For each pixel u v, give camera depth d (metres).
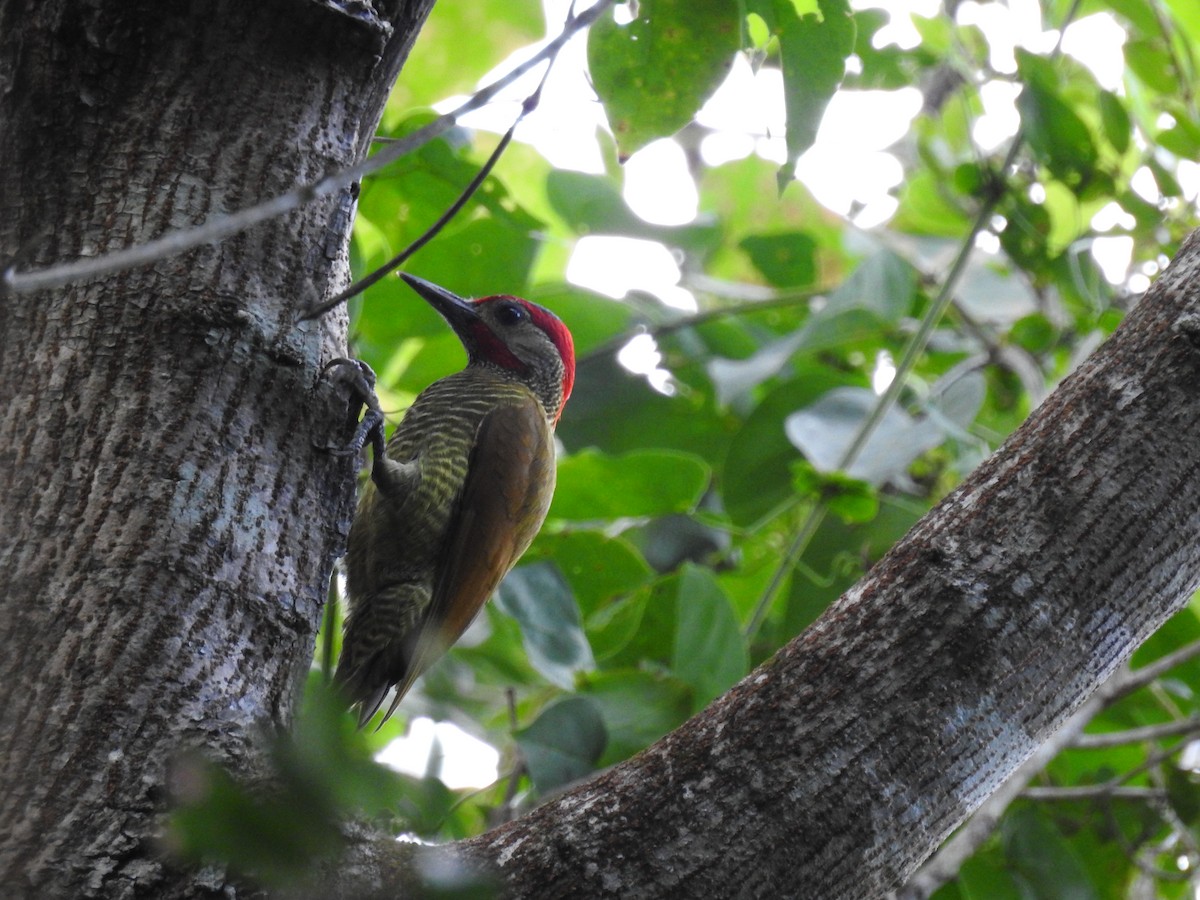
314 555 4.95
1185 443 4.63
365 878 4.04
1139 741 9.74
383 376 11.69
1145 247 10.60
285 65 5.19
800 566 9.67
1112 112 10.13
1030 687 4.52
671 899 4.27
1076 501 4.61
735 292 12.70
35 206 4.91
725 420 11.85
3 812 4.10
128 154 4.97
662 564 11.42
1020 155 11.42
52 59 4.92
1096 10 11.68
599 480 9.78
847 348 12.49
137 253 3.76
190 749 4.19
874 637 4.55
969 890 9.07
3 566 4.45
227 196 5.00
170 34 5.02
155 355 4.76
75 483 4.57
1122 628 4.61
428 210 8.92
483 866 4.29
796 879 4.32
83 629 4.38
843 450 9.97
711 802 4.38
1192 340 4.70
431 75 12.70
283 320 5.01
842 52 6.22
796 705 4.49
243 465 4.79
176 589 4.50
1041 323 11.41
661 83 6.75
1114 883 10.12
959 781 4.46
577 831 4.38
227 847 2.49
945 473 12.19
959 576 4.58
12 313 4.82
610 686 8.83
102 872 4.00
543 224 8.70
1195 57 11.66
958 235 13.20
